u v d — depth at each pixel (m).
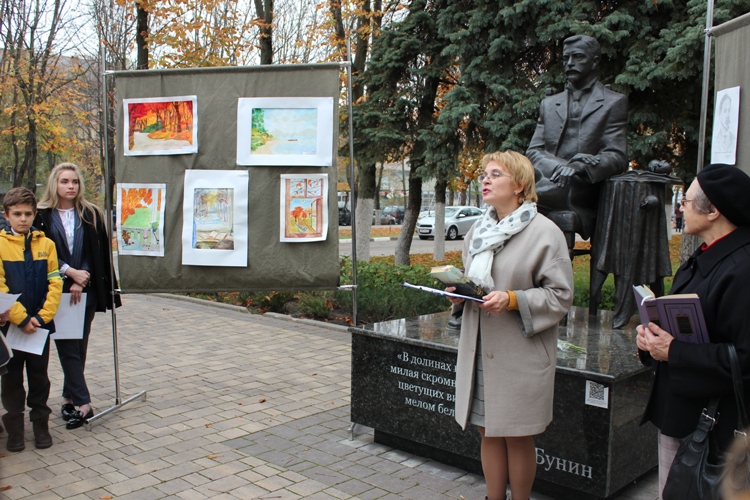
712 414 2.27
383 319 8.75
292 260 4.85
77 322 4.70
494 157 3.05
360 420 4.54
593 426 3.44
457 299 3.06
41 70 16.64
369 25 13.20
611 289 8.03
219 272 4.91
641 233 4.66
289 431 4.78
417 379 4.21
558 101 5.15
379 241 28.20
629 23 8.72
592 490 3.46
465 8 10.61
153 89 4.89
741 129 3.74
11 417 4.33
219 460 4.23
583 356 3.79
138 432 4.74
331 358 6.96
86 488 3.81
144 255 4.97
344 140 13.15
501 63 10.03
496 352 2.93
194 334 8.11
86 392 4.88
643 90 8.71
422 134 10.93
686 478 2.22
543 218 2.97
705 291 2.31
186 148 4.86
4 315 4.07
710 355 2.24
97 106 19.14
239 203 4.84
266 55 12.94
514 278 2.93
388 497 3.72
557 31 9.08
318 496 3.73
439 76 11.30
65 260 4.75
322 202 4.80
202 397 5.58
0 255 4.23
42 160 27.08
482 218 3.16
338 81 4.74
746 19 3.70
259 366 6.61
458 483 3.92
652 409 2.60
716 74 4.03
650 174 4.72
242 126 4.80
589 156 4.73
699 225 2.40
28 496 3.70
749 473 1.41
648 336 2.43
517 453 3.03
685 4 8.88
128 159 4.96
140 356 7.00
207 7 12.73
